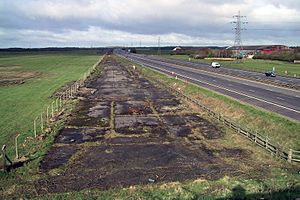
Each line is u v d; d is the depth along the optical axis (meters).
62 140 30.28
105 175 22.22
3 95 55.91
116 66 118.88
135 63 128.75
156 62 135.25
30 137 31.00
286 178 21.16
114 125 35.94
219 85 61.94
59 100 50.91
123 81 76.69
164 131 33.50
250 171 22.84
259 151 27.17
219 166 23.92
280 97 47.41
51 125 35.34
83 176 22.02
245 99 45.78
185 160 25.20
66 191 19.64
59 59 166.50
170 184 20.30
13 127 35.12
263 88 57.53
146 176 22.08
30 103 48.75
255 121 35.03
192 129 34.19
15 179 21.33
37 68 111.81
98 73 94.81
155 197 18.36
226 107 42.56
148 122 37.41
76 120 38.25
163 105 47.38
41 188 20.05
